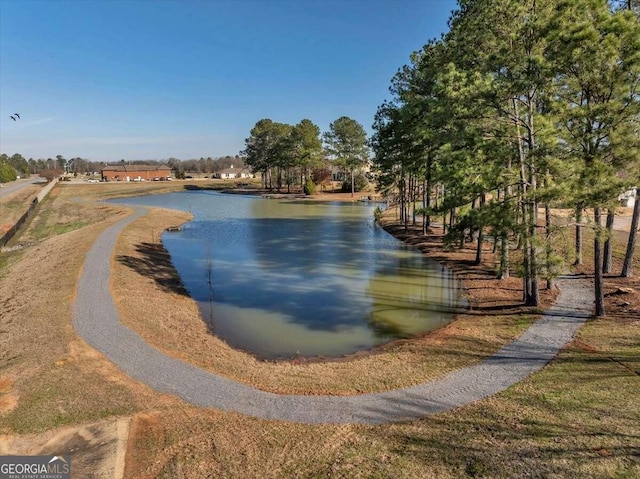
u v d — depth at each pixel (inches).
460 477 288.0
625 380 401.7
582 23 450.0
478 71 564.1
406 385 417.1
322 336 582.6
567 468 290.5
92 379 425.4
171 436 341.4
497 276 818.2
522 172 575.8
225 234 1423.5
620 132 475.5
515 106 584.1
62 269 824.3
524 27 512.1
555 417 349.7
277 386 419.2
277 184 3484.3
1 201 2158.0
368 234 1421.0
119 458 316.2
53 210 1995.6
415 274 893.2
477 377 427.2
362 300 732.7
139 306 647.8
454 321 614.9
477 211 572.1
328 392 406.6
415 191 1708.9
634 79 471.8
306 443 330.0
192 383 422.3
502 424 344.5
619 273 754.8
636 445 309.4
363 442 329.4
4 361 476.7
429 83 916.6
